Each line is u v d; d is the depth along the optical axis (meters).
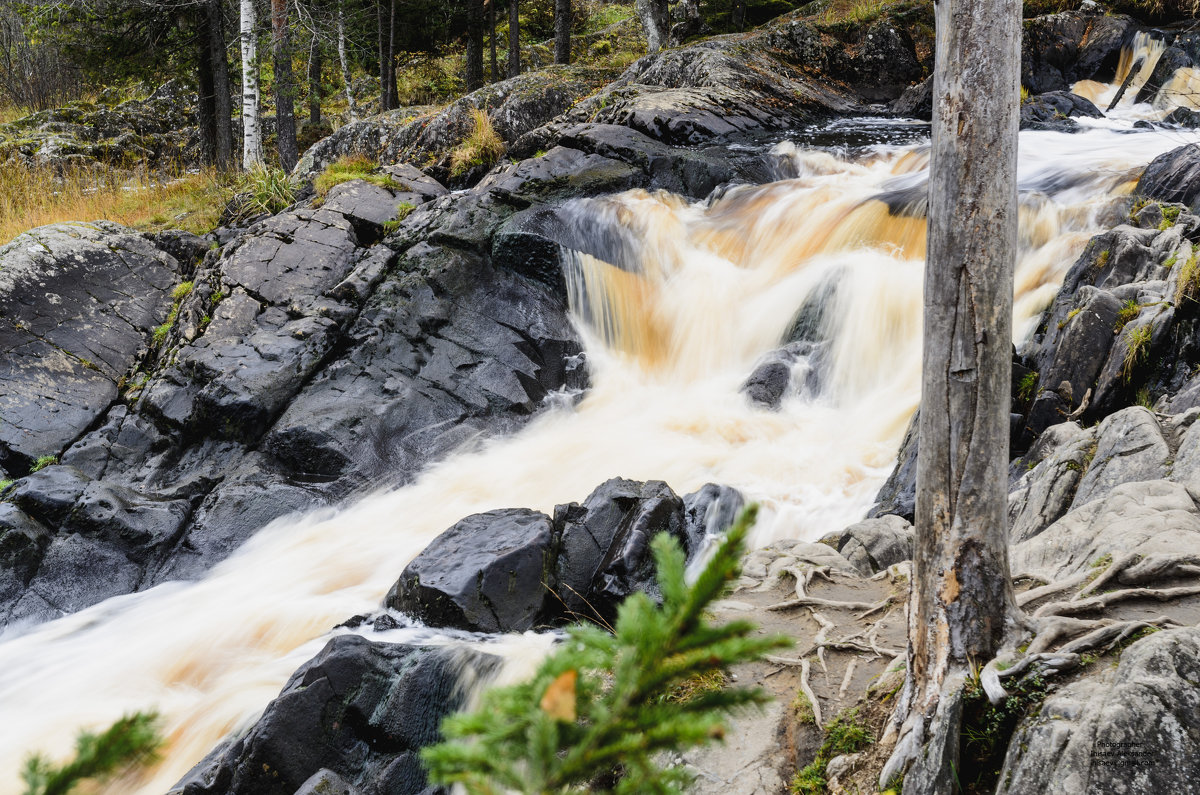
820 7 20.16
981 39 3.08
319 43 21.86
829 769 3.63
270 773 4.51
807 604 5.00
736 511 7.09
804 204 11.84
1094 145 12.83
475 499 8.72
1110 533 4.34
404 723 4.73
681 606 1.16
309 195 14.95
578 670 1.12
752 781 3.68
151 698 6.27
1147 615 3.58
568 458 9.30
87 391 10.57
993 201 3.16
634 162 13.32
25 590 7.54
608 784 3.86
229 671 6.46
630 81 18.17
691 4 20.83
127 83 22.03
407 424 9.65
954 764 3.17
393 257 11.41
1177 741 2.80
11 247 11.77
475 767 1.08
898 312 9.85
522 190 12.46
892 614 4.71
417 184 13.88
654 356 11.45
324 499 8.73
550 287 11.40
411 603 5.96
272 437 9.19
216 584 7.72
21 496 8.02
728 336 11.02
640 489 6.85
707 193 13.17
